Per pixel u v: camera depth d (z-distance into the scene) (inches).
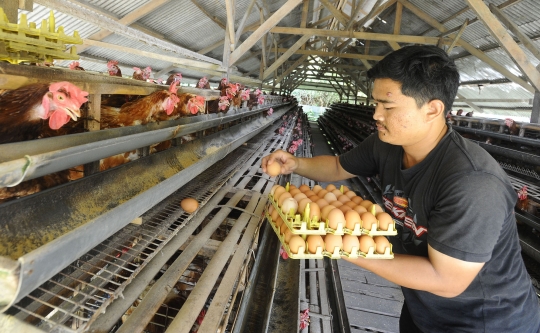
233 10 222.5
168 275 69.3
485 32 300.7
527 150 202.5
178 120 94.0
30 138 56.7
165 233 80.7
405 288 66.6
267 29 242.5
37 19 157.5
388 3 354.0
